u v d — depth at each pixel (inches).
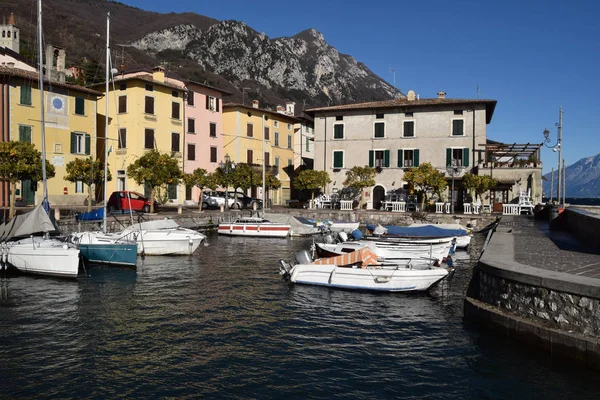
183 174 1644.9
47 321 576.4
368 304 676.1
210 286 776.9
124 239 981.8
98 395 387.9
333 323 584.4
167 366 446.6
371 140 2178.9
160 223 1117.1
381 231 1064.8
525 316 452.4
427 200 2038.6
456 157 2058.3
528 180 1902.1
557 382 398.0
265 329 558.9
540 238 854.5
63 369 437.1
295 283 791.7
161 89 2007.9
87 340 511.8
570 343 399.2
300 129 2849.4
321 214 1904.5
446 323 579.2
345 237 1034.1
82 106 1727.4
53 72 1705.2
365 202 2171.5
